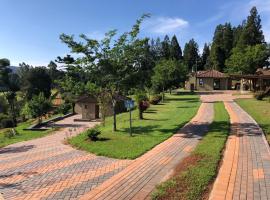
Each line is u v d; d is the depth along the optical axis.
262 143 12.17
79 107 49.94
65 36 16.81
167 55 120.88
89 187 8.34
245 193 7.12
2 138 24.69
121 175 9.09
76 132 22.98
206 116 21.53
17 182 9.30
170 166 9.74
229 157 10.19
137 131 16.77
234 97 42.03
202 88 67.50
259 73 50.50
